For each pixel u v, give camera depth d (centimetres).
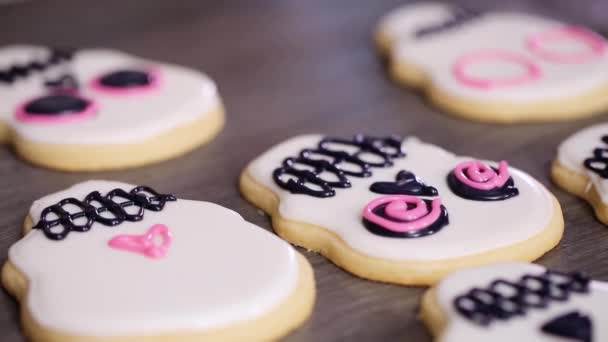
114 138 43
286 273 35
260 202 41
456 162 40
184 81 47
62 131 43
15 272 36
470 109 46
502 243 37
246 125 46
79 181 43
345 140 42
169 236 37
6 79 47
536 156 44
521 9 56
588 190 41
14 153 45
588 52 48
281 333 35
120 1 60
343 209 38
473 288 35
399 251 37
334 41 54
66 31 56
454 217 38
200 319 34
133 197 39
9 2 61
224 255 36
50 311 34
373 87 49
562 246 38
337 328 35
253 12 58
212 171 43
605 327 33
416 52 49
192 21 57
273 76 51
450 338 33
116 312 34
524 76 47
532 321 33
